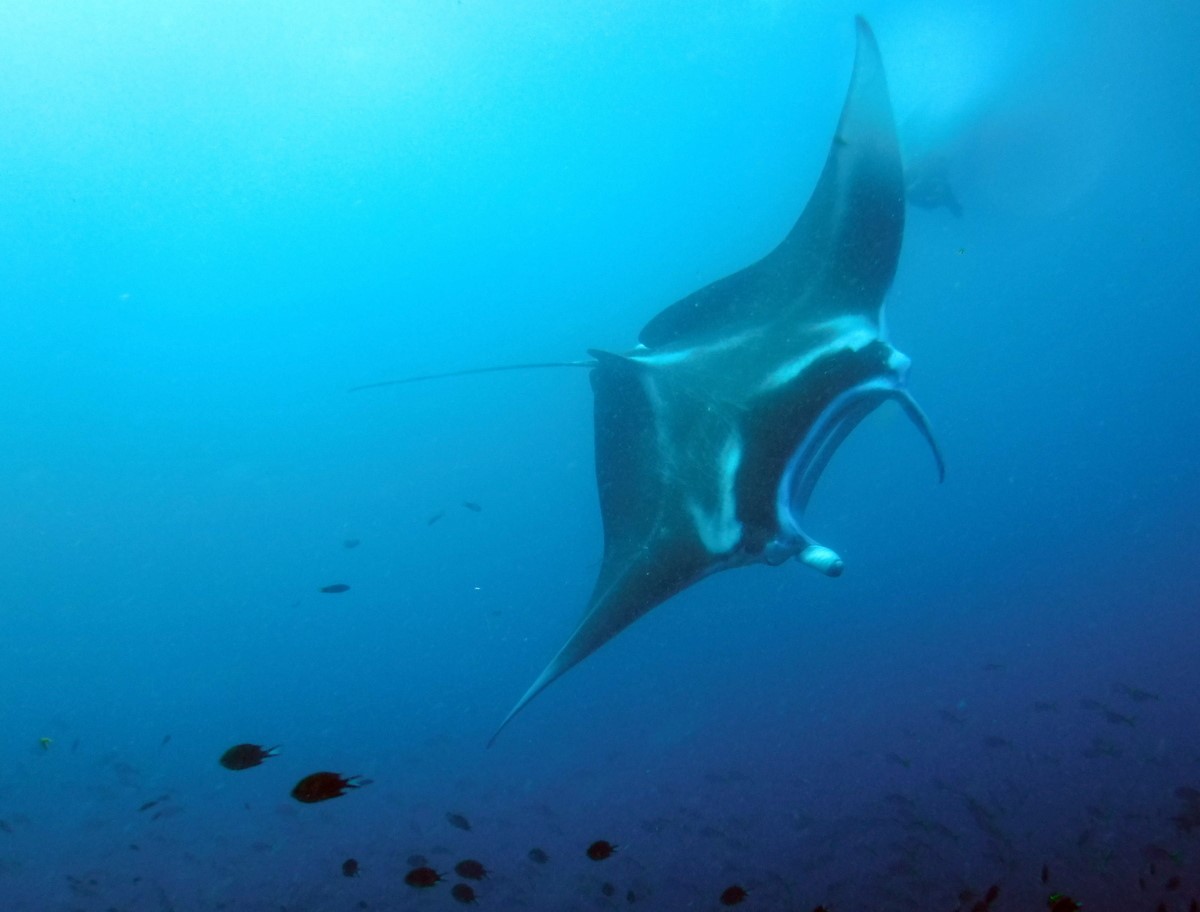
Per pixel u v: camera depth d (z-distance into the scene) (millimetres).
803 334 4129
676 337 4828
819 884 7391
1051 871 6668
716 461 3785
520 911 7973
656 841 9500
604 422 4508
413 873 4781
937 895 6609
